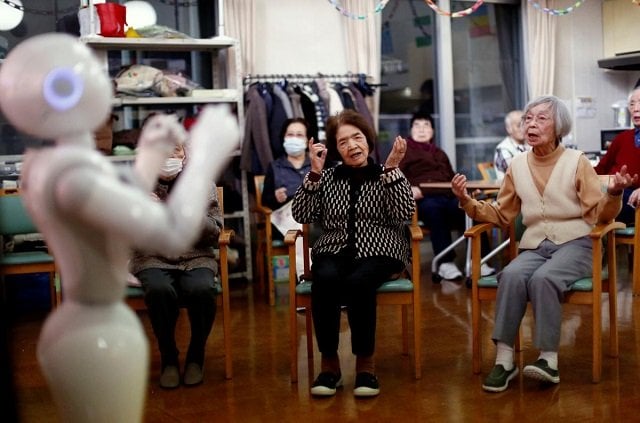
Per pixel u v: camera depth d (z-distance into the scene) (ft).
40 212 5.20
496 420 8.98
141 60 19.56
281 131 17.97
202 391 10.52
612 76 25.96
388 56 23.16
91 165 5.11
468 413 9.26
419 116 20.16
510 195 11.16
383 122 23.30
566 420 8.87
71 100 5.24
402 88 23.49
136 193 5.14
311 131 18.12
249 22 20.11
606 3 25.53
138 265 10.71
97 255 5.32
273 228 17.28
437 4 23.67
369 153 10.97
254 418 9.37
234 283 19.16
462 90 24.50
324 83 20.07
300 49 21.21
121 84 17.49
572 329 13.07
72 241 5.24
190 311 10.80
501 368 10.17
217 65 19.56
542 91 24.64
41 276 16.51
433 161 19.71
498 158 19.24
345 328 13.99
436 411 9.37
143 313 15.65
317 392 10.11
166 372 10.70
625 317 13.79
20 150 17.46
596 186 10.55
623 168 9.83
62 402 5.45
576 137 25.43
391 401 9.82
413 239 10.45
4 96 5.29
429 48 23.84
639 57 24.21
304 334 13.64
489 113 25.05
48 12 18.52
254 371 11.41
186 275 10.76
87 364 5.33
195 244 10.84
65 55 5.28
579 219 10.65
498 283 10.47
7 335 5.49
